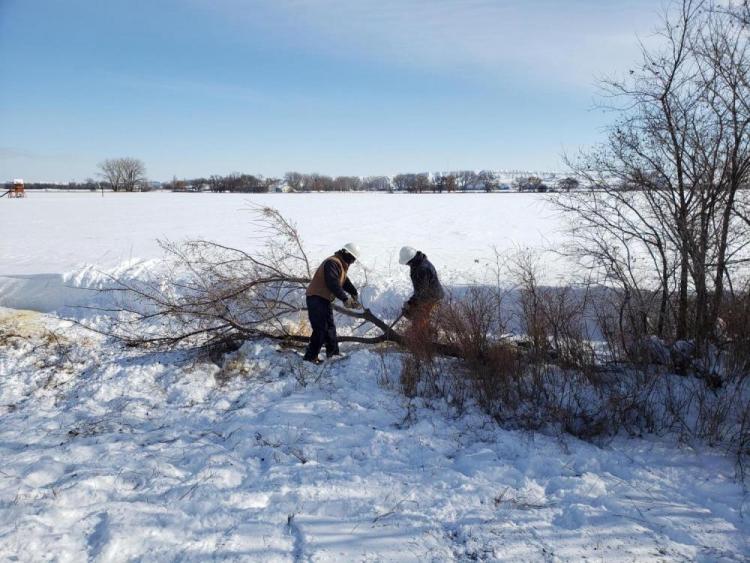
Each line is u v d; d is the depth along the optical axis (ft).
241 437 16.33
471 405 18.65
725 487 13.32
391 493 13.24
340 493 13.23
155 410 18.83
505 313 25.81
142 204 151.64
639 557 10.78
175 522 11.92
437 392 19.47
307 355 22.43
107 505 12.53
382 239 67.67
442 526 11.96
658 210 20.95
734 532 11.55
